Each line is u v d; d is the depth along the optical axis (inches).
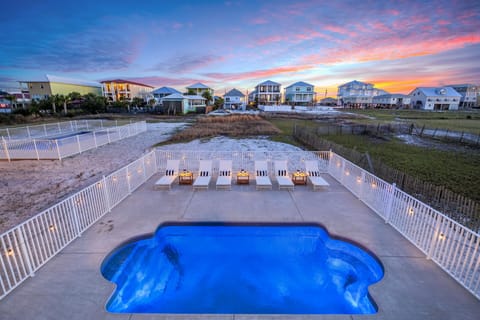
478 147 636.1
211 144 681.0
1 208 278.2
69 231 195.8
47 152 498.0
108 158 517.7
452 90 2763.3
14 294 140.3
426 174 400.2
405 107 3004.4
